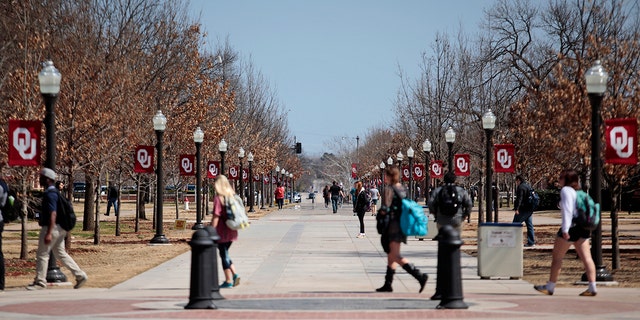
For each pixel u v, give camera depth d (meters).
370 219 84.50
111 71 49.41
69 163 44.53
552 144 36.88
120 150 51.25
